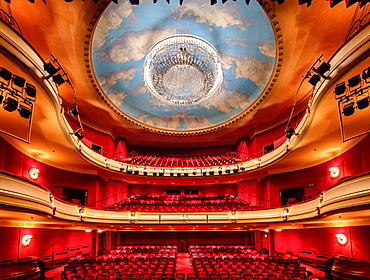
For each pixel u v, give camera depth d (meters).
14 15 10.66
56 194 16.39
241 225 17.23
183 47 14.25
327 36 11.71
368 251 11.25
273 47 13.56
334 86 8.55
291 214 14.30
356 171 12.52
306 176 16.80
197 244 21.52
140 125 20.86
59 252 15.34
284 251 17.38
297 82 15.05
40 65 8.26
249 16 12.80
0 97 7.23
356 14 10.45
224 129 21.53
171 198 22.53
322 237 14.36
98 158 17.59
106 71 15.42
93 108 18.11
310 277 11.58
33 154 14.58
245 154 22.00
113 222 16.19
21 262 9.84
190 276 10.36
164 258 14.51
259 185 20.25
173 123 21.98
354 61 7.25
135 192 23.05
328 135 12.17
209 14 13.35
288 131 12.56
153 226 17.66
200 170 21.06
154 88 16.78
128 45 14.60
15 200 8.18
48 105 9.87
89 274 10.20
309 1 7.75
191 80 18.14
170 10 13.11
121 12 12.59
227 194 22.81
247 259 13.95
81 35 12.21
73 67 14.04
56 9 10.70
